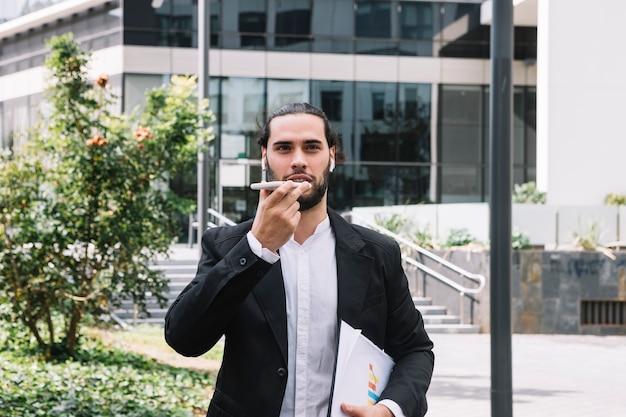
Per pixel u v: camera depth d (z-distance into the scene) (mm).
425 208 20641
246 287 2883
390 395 3035
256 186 2916
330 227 3193
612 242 18266
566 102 24344
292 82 31203
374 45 31688
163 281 12086
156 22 29750
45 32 32750
